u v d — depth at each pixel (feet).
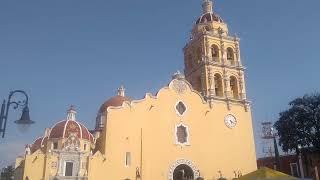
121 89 241.35
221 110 207.51
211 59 217.15
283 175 96.48
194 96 203.82
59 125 187.93
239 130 207.82
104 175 167.53
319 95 199.21
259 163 247.50
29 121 61.72
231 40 229.66
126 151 175.73
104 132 177.06
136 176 173.17
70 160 166.61
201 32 223.92
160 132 187.42
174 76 203.31
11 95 62.75
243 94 216.95
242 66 224.12
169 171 182.39
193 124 197.36
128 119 181.68
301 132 194.90
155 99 192.44
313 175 196.34
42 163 162.91
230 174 195.72
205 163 192.13
